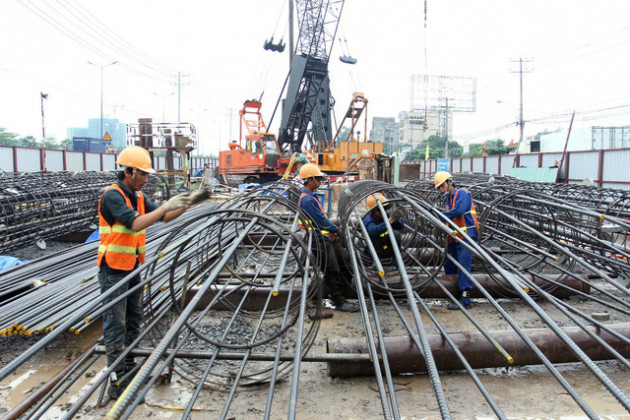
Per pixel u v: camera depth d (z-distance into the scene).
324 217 5.04
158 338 4.02
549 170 19.94
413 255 6.35
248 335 4.52
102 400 3.32
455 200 5.39
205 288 2.61
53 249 8.68
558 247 4.29
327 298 5.73
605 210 6.77
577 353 2.44
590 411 2.10
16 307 4.23
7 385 3.57
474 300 5.72
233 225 8.14
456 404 3.29
